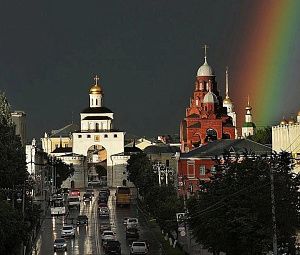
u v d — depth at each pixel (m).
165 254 146.88
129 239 172.75
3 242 118.62
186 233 152.50
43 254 149.88
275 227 92.75
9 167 163.62
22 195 156.62
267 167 106.94
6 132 181.25
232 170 108.75
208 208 108.62
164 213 165.25
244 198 104.50
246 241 103.38
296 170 153.38
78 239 174.88
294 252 103.81
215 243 108.19
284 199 103.06
